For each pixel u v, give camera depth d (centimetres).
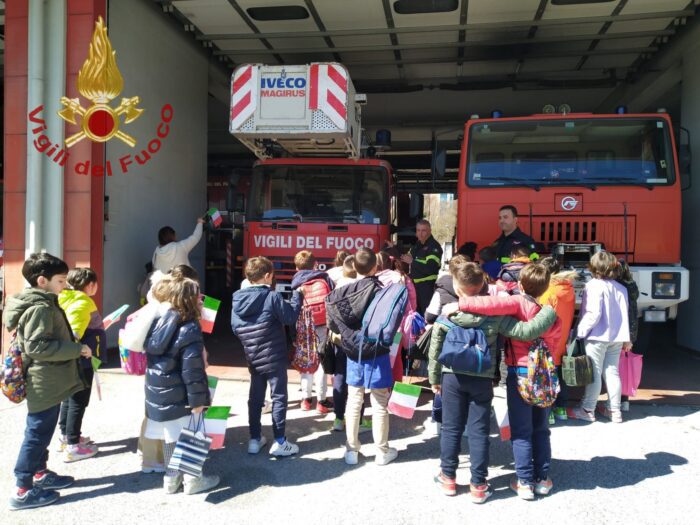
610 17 845
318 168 776
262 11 855
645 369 704
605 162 649
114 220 733
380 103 1300
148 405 356
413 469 402
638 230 623
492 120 678
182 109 930
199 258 1022
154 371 353
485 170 665
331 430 484
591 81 1130
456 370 348
